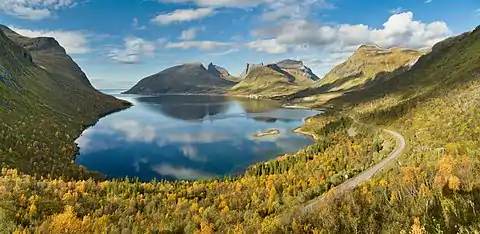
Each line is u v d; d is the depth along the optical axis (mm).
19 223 103188
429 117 191250
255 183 143875
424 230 74250
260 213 113625
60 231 99000
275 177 148875
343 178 134250
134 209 118812
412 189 94000
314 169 158875
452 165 98875
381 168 138375
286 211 105938
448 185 86938
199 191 138375
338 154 176875
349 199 97688
